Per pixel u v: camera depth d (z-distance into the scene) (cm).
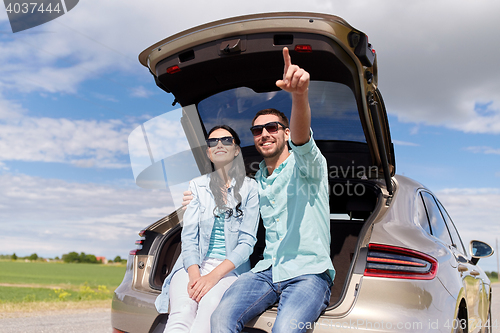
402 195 226
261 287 177
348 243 252
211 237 203
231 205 191
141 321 194
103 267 6078
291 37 185
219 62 200
